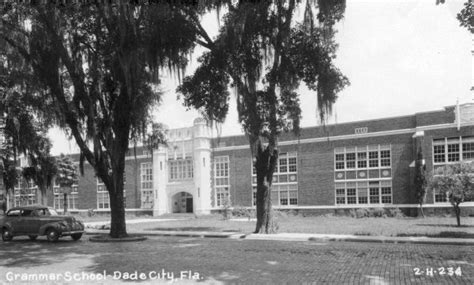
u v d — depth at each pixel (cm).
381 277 1110
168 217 4631
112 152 2364
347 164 4178
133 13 1992
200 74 2183
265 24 2044
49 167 3250
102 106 2320
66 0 1944
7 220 2347
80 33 2220
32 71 2406
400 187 3881
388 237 2064
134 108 2314
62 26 2108
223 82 2267
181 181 5091
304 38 2142
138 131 2477
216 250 1728
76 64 2231
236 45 2020
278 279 1094
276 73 2166
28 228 2297
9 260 1521
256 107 2158
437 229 2459
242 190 4744
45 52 2170
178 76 2209
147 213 5316
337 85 2208
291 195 4466
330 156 4266
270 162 2405
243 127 2181
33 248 1925
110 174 2436
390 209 3884
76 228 2305
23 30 2106
